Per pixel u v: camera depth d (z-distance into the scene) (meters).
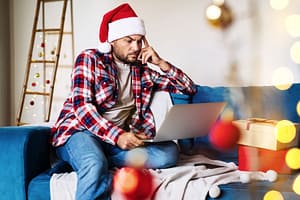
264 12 2.66
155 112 2.31
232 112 2.34
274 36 2.65
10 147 1.96
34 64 3.56
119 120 2.20
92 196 1.78
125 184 1.82
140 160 2.01
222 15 2.79
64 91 3.46
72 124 2.09
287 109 2.24
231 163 2.15
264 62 2.68
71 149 1.98
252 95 2.30
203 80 2.91
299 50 2.57
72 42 3.38
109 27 2.23
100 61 2.15
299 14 2.57
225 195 1.77
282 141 1.96
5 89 3.60
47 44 3.51
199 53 2.91
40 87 3.56
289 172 1.99
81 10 3.32
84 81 2.09
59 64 3.47
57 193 1.87
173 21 2.98
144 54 2.25
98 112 2.10
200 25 2.89
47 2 3.45
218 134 2.28
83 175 1.82
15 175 1.96
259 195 1.74
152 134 2.26
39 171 2.06
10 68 3.62
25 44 3.57
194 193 1.78
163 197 1.80
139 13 3.09
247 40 2.73
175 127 2.03
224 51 2.82
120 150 2.08
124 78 2.25
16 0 3.56
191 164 2.13
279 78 2.63
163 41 3.02
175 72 2.31
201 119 2.12
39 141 2.06
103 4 3.23
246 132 2.00
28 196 1.95
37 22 3.50
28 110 3.61
